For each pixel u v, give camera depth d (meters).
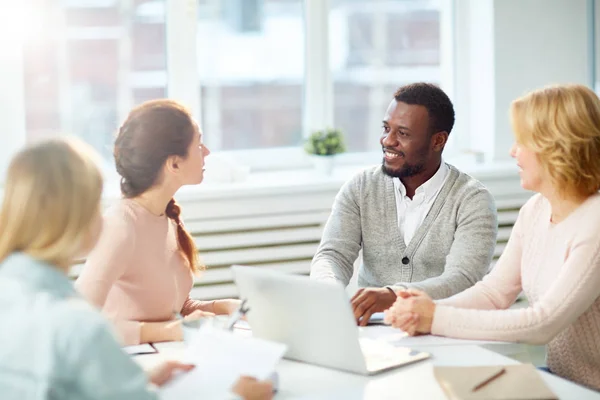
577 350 2.85
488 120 5.46
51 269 1.93
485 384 2.27
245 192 4.81
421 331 2.79
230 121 5.36
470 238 3.41
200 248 4.80
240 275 2.56
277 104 5.43
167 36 5.14
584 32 5.51
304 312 2.47
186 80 5.18
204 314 2.89
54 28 4.92
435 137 3.49
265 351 2.25
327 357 2.49
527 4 5.39
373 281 3.62
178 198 4.71
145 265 2.89
